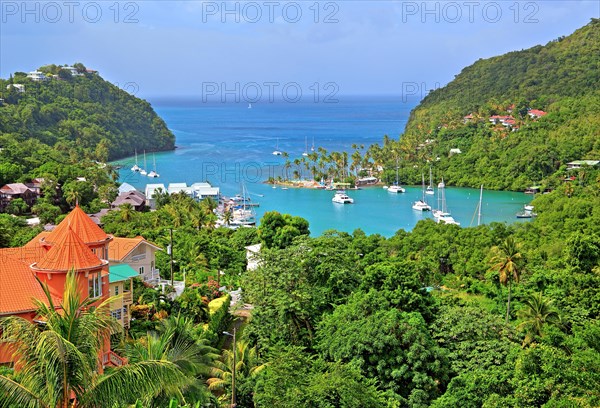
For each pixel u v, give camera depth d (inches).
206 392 1610.5
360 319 2159.2
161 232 4232.3
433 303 2397.9
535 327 2228.1
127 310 2159.2
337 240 2859.3
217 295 3026.6
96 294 1800.0
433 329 2215.8
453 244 3961.6
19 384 1002.7
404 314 2183.8
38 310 1233.4
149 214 5172.2
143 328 2167.8
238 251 4114.2
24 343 1043.3
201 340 2017.7
